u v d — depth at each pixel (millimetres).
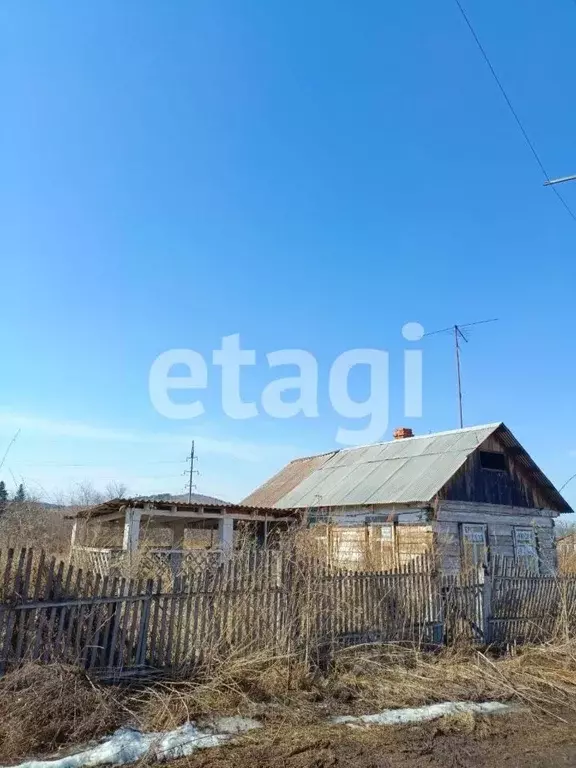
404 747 5383
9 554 5938
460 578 9438
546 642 9328
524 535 19938
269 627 7312
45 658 5859
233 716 5859
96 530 16828
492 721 6184
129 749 4992
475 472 19266
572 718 6383
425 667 7781
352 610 8094
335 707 6305
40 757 4812
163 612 6742
